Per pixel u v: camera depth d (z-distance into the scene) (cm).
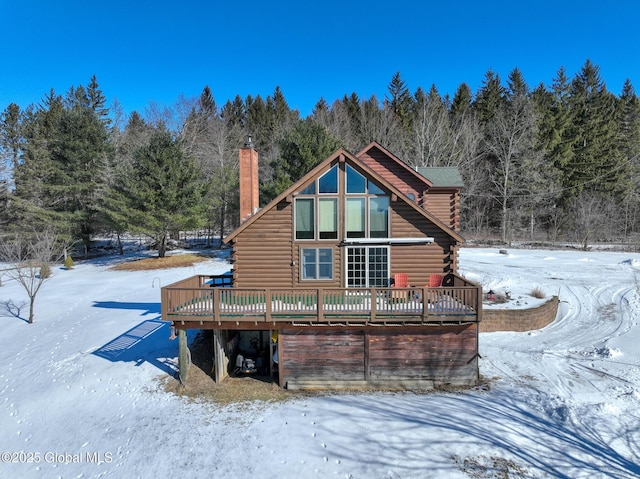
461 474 881
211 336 1739
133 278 3033
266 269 1599
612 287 2317
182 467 945
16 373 1500
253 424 1119
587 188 4669
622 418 1097
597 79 5625
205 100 7075
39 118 5719
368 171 1548
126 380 1405
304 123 3584
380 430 1060
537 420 1100
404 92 6450
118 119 5541
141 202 3372
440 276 1582
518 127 4591
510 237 4431
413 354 1328
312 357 1343
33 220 3684
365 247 1583
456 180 2262
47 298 2519
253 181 1691
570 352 1577
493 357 1548
